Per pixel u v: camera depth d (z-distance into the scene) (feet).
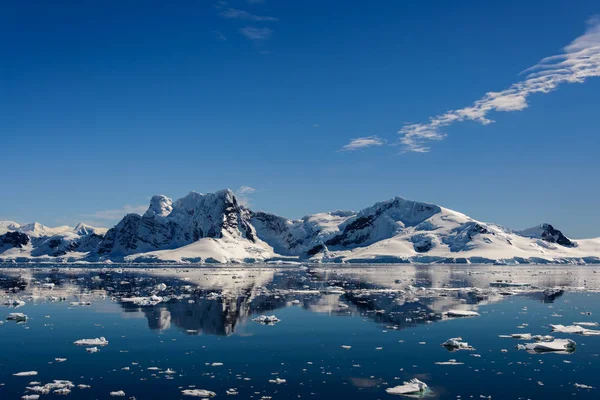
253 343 148.77
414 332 165.17
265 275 514.68
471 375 117.91
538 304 236.63
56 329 168.04
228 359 130.93
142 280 414.00
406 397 103.40
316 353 137.28
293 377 116.26
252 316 196.75
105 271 598.75
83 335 158.51
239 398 102.63
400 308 220.64
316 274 540.11
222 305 229.66
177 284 366.43
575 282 399.24
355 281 409.08
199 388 108.58
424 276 492.95
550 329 170.81
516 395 104.63
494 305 232.32
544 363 127.65
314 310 213.87
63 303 235.20
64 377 115.55
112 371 119.96
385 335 160.45
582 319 191.21
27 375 116.88
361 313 205.67
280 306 226.79
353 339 154.51
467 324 179.93
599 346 145.48
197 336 157.99
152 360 129.80
